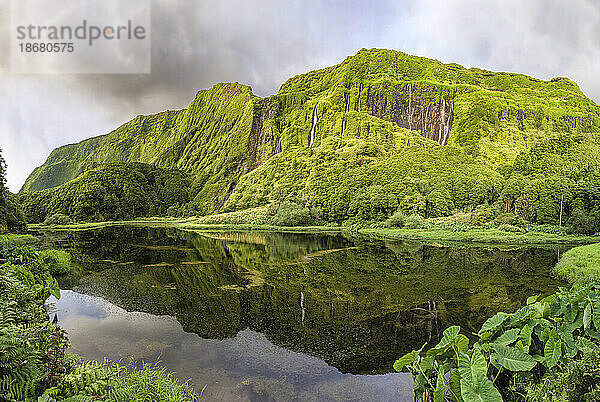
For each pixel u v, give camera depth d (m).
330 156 107.50
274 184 109.12
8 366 3.13
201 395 6.43
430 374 4.61
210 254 28.27
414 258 26.91
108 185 114.44
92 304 12.35
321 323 10.86
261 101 158.12
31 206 103.31
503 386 4.31
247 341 9.23
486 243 39.97
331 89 158.00
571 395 3.20
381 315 11.72
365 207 72.06
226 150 153.62
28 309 4.84
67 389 3.70
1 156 50.78
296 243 39.56
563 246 36.91
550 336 3.95
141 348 8.51
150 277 17.83
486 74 167.00
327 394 6.54
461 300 13.74
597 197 55.41
